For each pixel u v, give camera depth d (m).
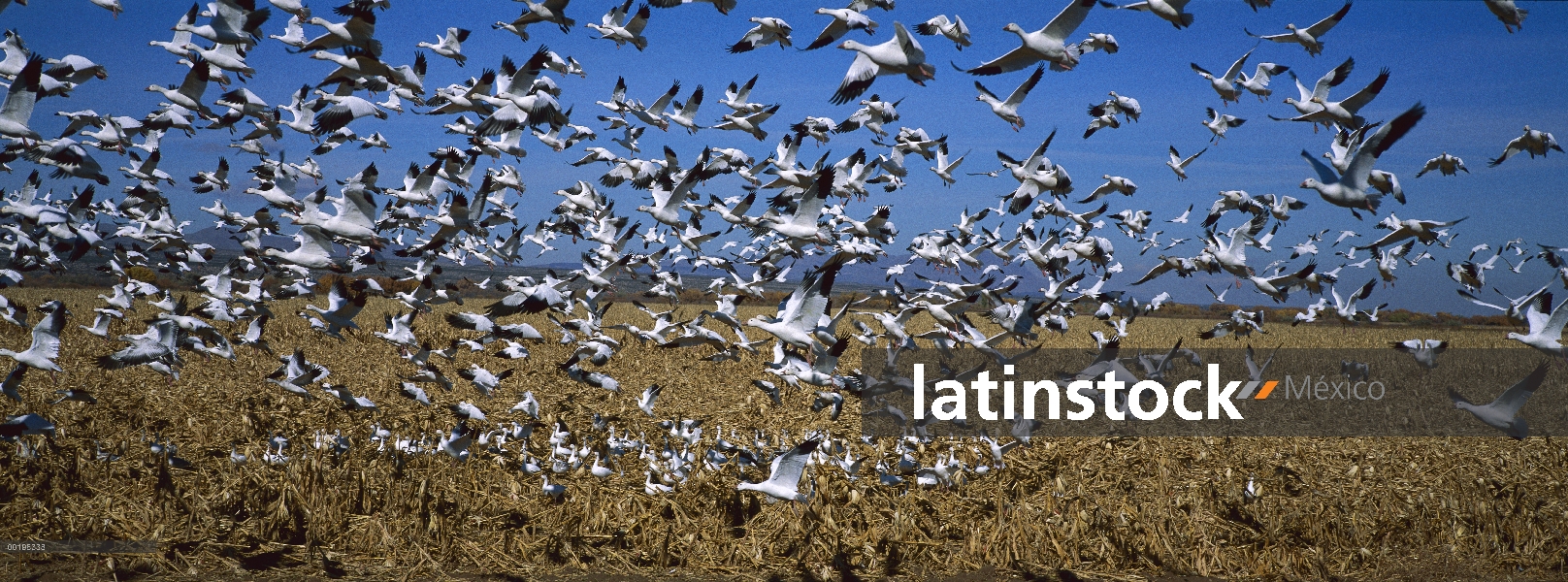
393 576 10.69
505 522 12.34
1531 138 14.68
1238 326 21.89
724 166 19.73
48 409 17.91
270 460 14.19
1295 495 14.26
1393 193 12.77
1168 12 13.10
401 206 17.78
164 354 15.67
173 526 11.49
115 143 17.44
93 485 13.01
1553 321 11.95
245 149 19.73
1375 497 13.44
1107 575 11.23
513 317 44.75
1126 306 21.02
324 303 32.94
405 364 28.25
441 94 18.16
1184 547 11.72
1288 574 11.27
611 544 11.77
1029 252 18.16
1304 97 15.31
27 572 10.31
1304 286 16.48
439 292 18.81
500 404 21.91
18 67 15.06
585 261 19.22
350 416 19.30
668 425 18.73
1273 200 17.31
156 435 16.39
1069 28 12.62
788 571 11.23
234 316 17.77
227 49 15.98
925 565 11.48
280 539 11.48
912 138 20.16
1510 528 12.22
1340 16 14.62
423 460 14.90
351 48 15.52
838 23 15.20
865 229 19.58
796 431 19.48
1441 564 11.61
